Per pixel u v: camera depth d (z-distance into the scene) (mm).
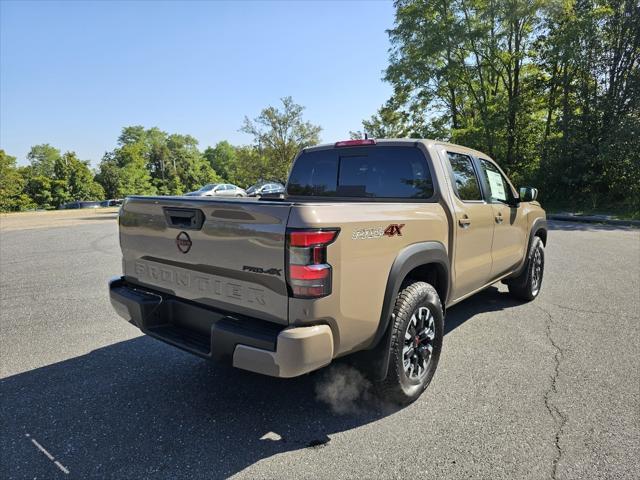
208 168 102562
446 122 31250
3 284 6668
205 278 2645
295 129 34406
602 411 2893
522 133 26281
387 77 29500
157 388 3279
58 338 4328
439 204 3391
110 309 5316
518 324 4695
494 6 24672
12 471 2318
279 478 2254
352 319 2449
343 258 2352
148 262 3072
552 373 3477
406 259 2816
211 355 2475
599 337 4273
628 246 10445
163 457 2438
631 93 20656
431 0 27250
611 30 21547
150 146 101625
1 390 3242
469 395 3133
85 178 68625
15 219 24750
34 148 98750
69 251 10227
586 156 21734
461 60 27281
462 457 2418
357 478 2250
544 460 2385
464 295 3980
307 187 4277
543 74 25453
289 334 2178
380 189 3764
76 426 2758
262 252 2299
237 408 2988
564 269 7637
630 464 2344
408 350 2973
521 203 5078
